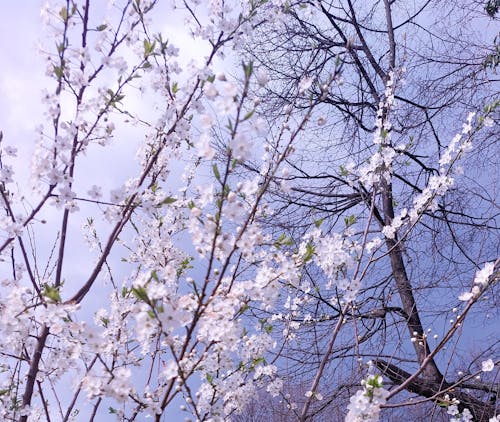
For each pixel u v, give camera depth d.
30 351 2.47
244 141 1.77
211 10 2.80
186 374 2.25
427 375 5.36
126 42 2.62
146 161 2.95
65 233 2.43
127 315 2.73
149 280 1.89
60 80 2.33
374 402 2.09
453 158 3.45
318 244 2.62
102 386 1.98
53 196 2.27
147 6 2.55
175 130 2.64
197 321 1.92
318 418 5.32
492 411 4.74
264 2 2.77
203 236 1.93
